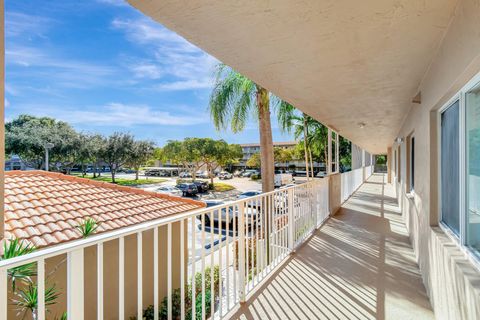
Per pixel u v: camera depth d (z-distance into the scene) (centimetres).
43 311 117
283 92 364
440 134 264
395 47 224
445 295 206
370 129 728
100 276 140
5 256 173
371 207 761
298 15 177
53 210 480
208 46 223
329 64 261
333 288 284
